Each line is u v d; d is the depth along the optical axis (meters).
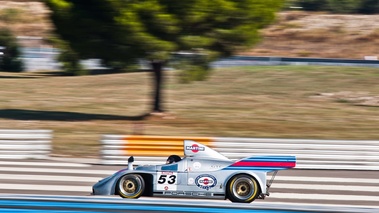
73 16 90.56
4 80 170.50
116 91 149.50
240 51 96.88
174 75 172.38
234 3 92.81
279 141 67.25
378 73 168.25
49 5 92.12
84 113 115.00
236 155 67.75
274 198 49.47
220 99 136.75
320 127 104.38
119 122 102.44
